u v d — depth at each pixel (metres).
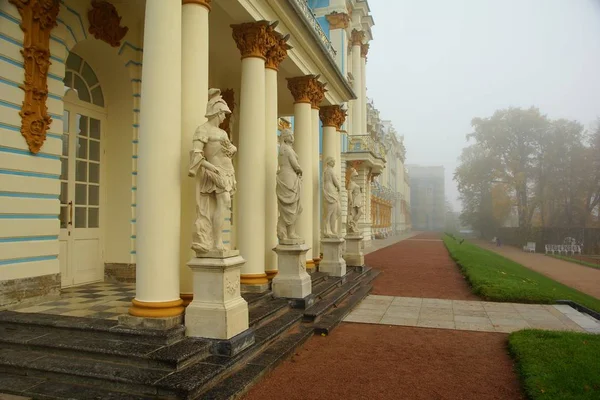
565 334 7.50
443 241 44.59
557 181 48.16
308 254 12.12
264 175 9.06
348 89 15.14
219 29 9.77
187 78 6.40
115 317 6.00
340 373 5.82
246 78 9.00
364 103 35.00
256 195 8.86
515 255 36.91
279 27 9.92
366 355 6.68
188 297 6.20
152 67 5.79
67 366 4.83
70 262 8.52
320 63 12.52
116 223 9.21
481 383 5.54
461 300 11.66
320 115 14.88
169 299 5.70
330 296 10.36
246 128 8.95
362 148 31.58
